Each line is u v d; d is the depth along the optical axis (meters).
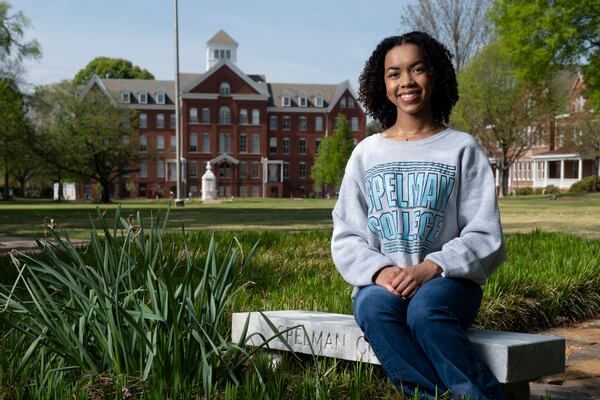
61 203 53.25
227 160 82.50
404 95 2.91
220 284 2.88
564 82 52.66
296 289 4.82
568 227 14.98
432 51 2.91
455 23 40.25
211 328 2.77
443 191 2.76
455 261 2.60
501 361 2.53
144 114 82.44
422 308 2.49
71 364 2.74
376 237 2.84
